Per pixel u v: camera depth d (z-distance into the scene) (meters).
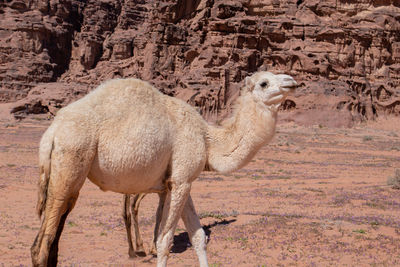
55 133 4.42
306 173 25.94
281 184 20.33
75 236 9.16
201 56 93.88
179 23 104.06
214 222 10.35
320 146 51.81
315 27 92.00
